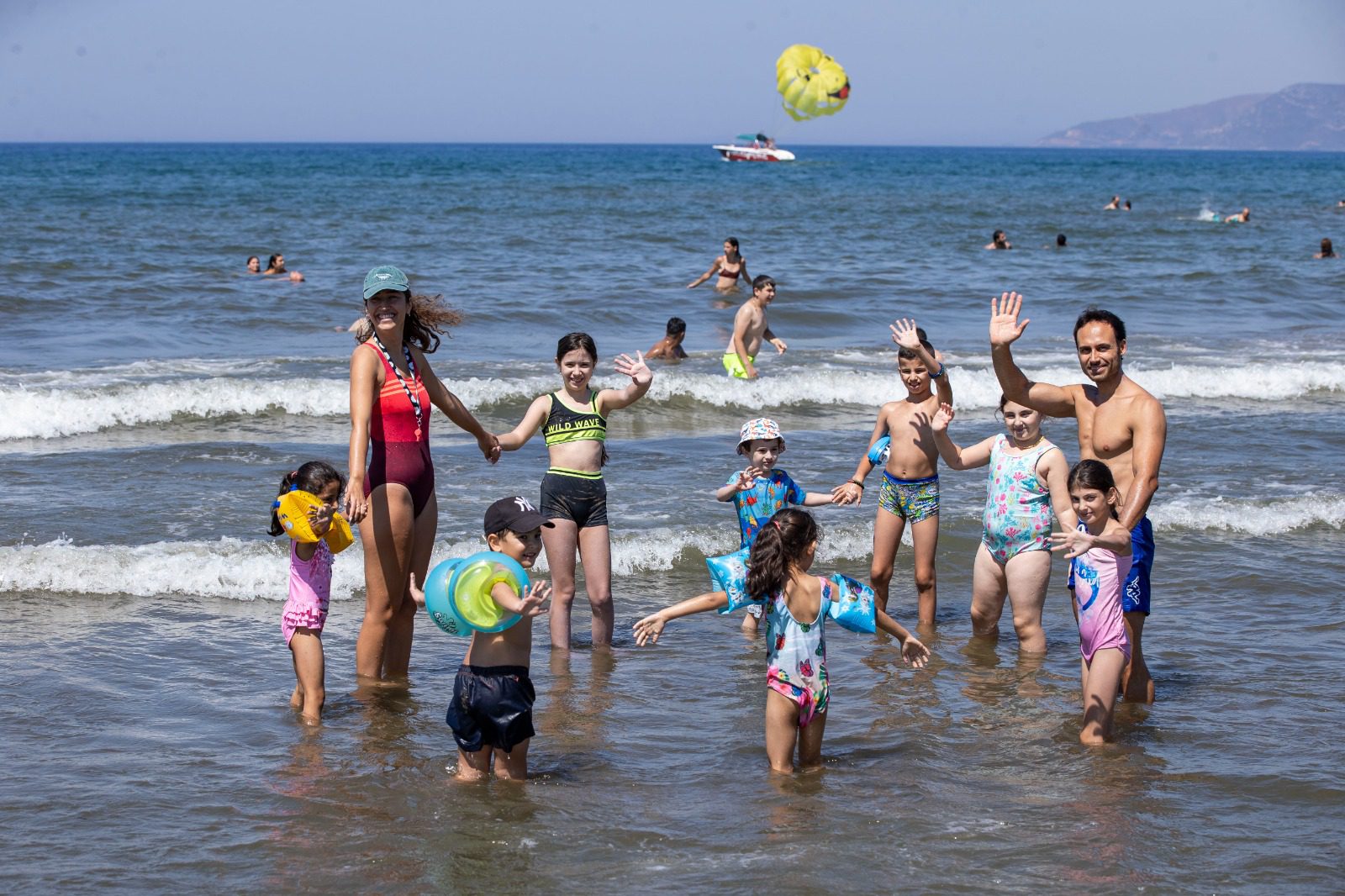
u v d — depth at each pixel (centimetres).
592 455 718
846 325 2067
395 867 443
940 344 1852
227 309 1958
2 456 1098
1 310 1880
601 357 1686
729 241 2281
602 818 488
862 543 918
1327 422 1366
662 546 885
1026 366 1638
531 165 12269
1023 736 586
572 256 2922
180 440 1188
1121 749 567
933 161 16762
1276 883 439
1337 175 11606
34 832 464
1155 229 4259
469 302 2095
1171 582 838
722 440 1256
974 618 742
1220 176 11106
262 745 560
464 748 515
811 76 3734
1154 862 453
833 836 472
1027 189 7669
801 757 548
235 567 797
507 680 508
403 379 627
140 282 2223
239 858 448
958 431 1314
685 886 431
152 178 7450
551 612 718
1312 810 502
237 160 13612
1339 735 586
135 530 885
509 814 491
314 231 3512
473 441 1219
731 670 691
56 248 2797
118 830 468
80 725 574
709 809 499
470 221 4050
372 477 633
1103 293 2467
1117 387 599
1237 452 1213
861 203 5666
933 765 548
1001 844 467
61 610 736
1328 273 2852
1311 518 978
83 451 1124
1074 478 564
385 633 649
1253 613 781
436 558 827
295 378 1415
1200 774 537
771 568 522
